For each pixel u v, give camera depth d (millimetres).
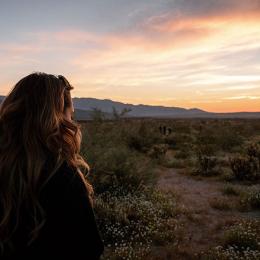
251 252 7078
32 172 1477
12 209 1460
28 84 1693
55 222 1455
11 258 1453
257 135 39938
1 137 1623
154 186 12617
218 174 16391
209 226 9141
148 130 25266
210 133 33719
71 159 1613
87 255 1467
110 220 8578
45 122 1612
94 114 14125
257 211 10594
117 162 11586
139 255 6867
